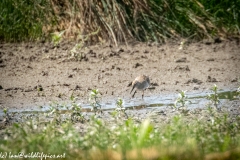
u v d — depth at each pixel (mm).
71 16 38750
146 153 17344
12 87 29844
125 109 26109
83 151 18016
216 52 37000
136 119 24031
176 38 39594
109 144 18672
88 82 30828
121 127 20266
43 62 34688
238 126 21797
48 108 26375
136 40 38969
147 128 18125
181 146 17688
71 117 24016
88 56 35719
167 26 39875
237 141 18922
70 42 38406
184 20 40438
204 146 18422
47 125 21891
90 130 20828
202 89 29625
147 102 27438
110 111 25719
